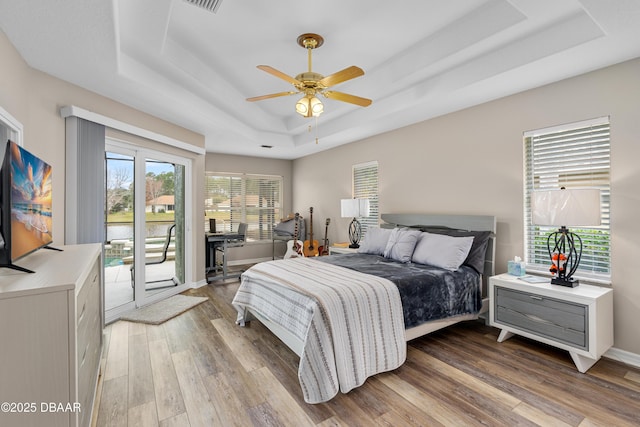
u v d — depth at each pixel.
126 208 3.56
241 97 4.06
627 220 2.41
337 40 2.71
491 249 3.20
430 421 1.75
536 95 2.92
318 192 6.23
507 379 2.18
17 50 2.14
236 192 6.59
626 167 2.41
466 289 2.89
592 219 2.27
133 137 3.46
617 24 1.91
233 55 2.98
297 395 2.00
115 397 1.97
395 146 4.44
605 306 2.31
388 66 3.24
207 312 3.57
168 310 3.56
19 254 1.38
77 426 1.13
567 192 2.33
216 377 2.21
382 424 1.73
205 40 2.72
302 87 2.55
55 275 1.25
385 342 2.23
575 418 1.77
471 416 1.79
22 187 1.44
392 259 3.45
